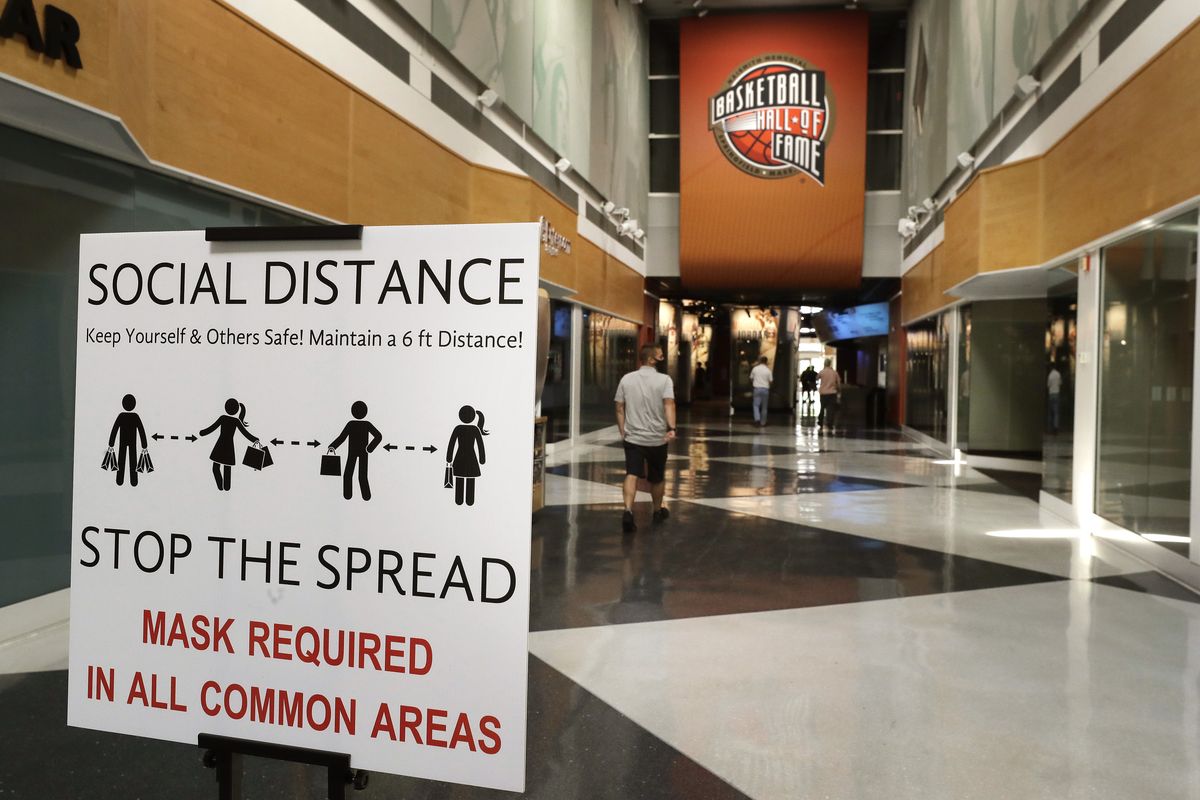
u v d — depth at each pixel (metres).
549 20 13.82
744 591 5.72
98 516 2.03
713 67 21.56
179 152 5.37
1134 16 6.97
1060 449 8.96
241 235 1.94
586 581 5.96
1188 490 5.92
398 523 1.88
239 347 1.96
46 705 3.62
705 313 37.72
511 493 1.82
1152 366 6.59
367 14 7.93
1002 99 11.38
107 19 4.26
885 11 21.06
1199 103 5.71
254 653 1.96
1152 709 3.71
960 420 15.20
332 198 7.26
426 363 1.86
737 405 29.94
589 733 3.43
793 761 3.19
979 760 3.21
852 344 34.84
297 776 3.04
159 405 2.00
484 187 10.77
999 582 6.00
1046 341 9.65
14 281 4.51
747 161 21.66
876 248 22.00
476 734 1.85
